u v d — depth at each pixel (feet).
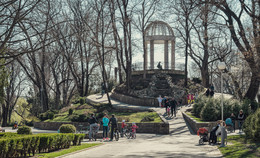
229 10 93.40
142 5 141.79
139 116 98.53
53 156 37.99
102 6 122.31
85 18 123.95
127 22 137.39
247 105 86.99
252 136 49.08
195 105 98.53
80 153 42.04
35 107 170.71
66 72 178.81
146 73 161.79
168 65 165.68
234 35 95.91
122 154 39.19
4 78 64.23
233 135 59.52
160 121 84.12
